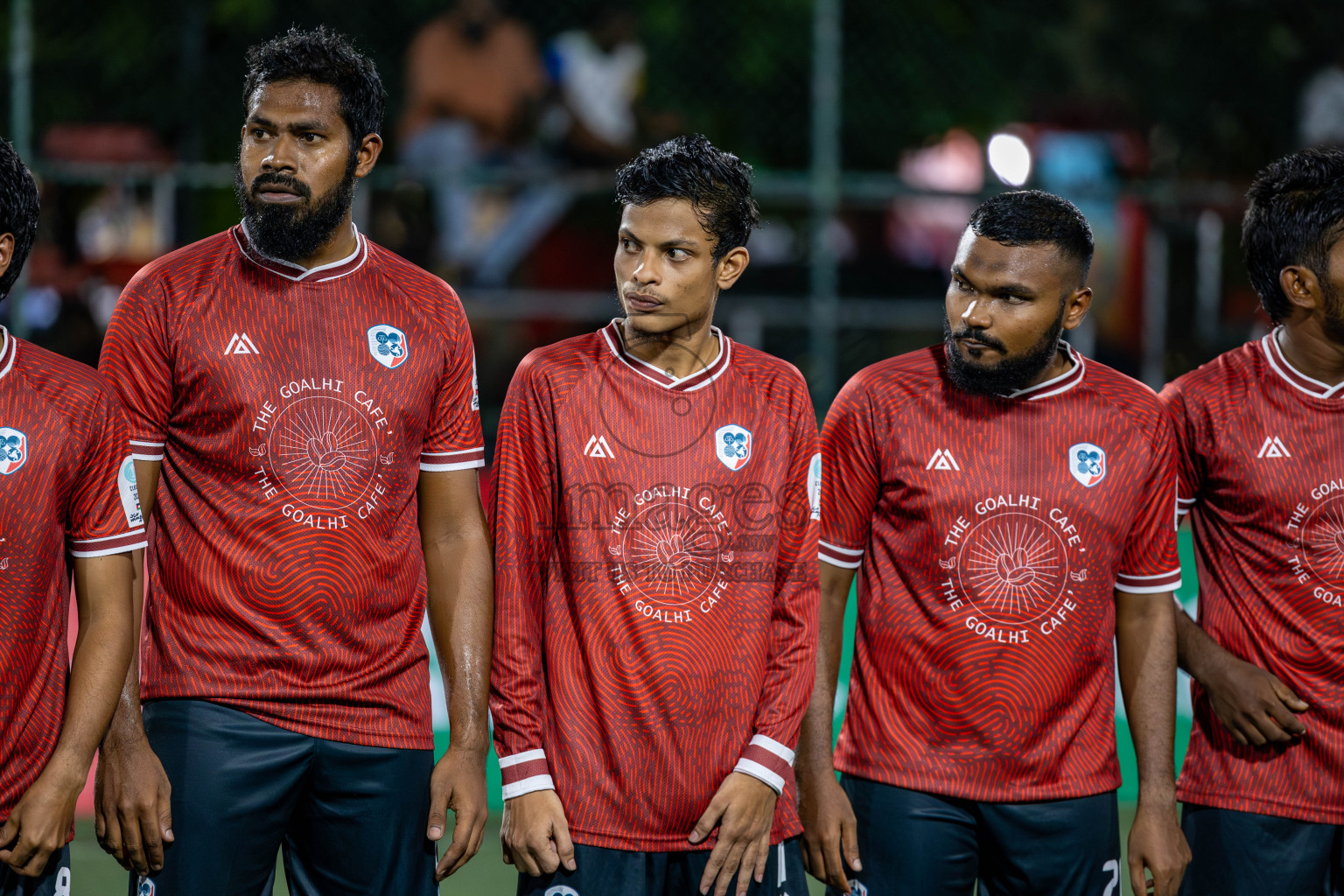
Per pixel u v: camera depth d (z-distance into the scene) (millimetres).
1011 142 12773
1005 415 10031
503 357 26234
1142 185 25750
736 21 34469
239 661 9250
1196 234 27719
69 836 8844
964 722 9789
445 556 9984
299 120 9242
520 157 31641
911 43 35438
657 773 9188
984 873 10148
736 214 9508
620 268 9461
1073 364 10281
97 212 26219
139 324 9336
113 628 8883
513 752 9258
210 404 9273
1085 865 9914
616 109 32781
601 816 9180
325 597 9312
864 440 10172
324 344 9461
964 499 9883
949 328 9953
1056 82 35875
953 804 9820
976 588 9836
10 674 8633
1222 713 10547
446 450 9977
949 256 32406
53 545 8805
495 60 31703
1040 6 36125
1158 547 10266
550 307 24766
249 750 9258
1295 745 10500
